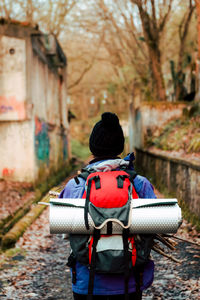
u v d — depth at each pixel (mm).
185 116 13328
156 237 2068
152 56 15898
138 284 1763
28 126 11195
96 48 25609
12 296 3758
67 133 21453
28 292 3875
